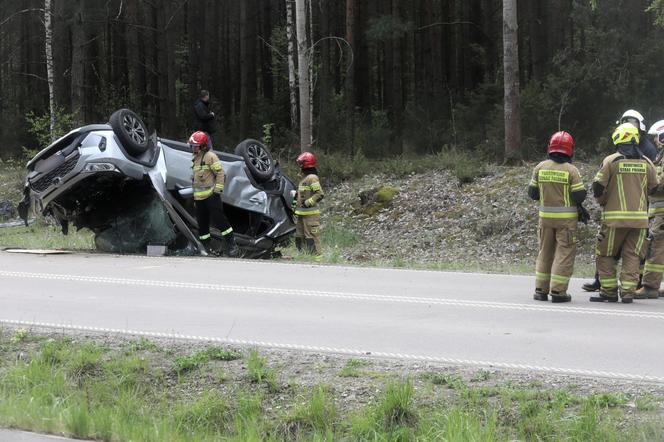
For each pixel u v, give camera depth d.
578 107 25.81
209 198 13.99
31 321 8.31
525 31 39.97
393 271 12.36
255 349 6.91
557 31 35.09
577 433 4.93
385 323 8.24
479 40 38.50
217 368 6.55
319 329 7.93
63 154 13.49
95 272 12.01
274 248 16.09
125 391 6.17
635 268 9.45
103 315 8.67
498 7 40.00
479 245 19.00
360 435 5.18
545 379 6.01
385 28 31.70
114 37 41.62
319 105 31.72
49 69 29.69
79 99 28.61
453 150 24.70
